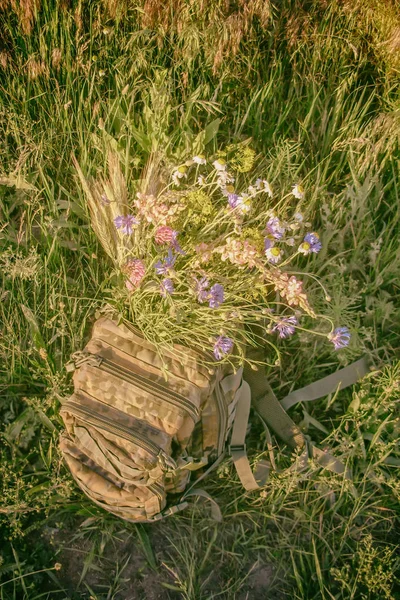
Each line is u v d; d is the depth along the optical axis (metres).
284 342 1.76
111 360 1.45
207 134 1.76
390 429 1.68
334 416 1.74
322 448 1.68
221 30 1.75
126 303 1.49
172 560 1.54
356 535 1.60
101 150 1.71
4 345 1.64
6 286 1.69
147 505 1.42
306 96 1.94
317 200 1.83
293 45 1.92
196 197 1.39
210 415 1.50
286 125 1.94
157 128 1.72
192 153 1.73
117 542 1.54
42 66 1.76
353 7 1.88
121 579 1.50
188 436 1.42
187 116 1.76
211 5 1.78
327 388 1.72
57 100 1.78
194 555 1.55
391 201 1.91
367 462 1.66
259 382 1.67
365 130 1.89
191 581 1.50
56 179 1.78
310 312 1.36
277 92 1.93
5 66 1.78
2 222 1.74
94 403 1.41
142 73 1.86
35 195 1.76
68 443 1.45
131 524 1.55
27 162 1.77
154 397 1.40
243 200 1.36
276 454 1.66
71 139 1.77
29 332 1.65
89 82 1.80
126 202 1.54
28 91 1.81
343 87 1.87
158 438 1.38
